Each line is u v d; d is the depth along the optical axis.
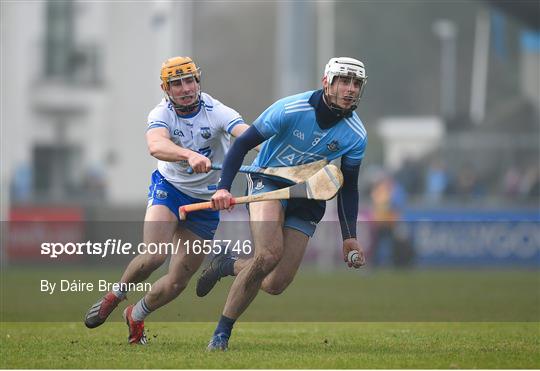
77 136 102.69
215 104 26.58
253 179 26.62
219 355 24.38
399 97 166.25
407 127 135.75
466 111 164.75
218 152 26.97
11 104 101.88
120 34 98.19
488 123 129.50
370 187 86.94
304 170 26.02
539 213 75.44
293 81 71.69
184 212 25.03
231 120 26.34
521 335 30.92
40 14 103.88
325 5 122.81
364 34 168.75
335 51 168.00
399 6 170.00
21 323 35.69
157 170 26.94
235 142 25.05
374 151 147.00
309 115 25.30
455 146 93.00
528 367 22.58
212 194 26.84
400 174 90.62
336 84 24.86
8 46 102.94
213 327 34.03
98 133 102.00
